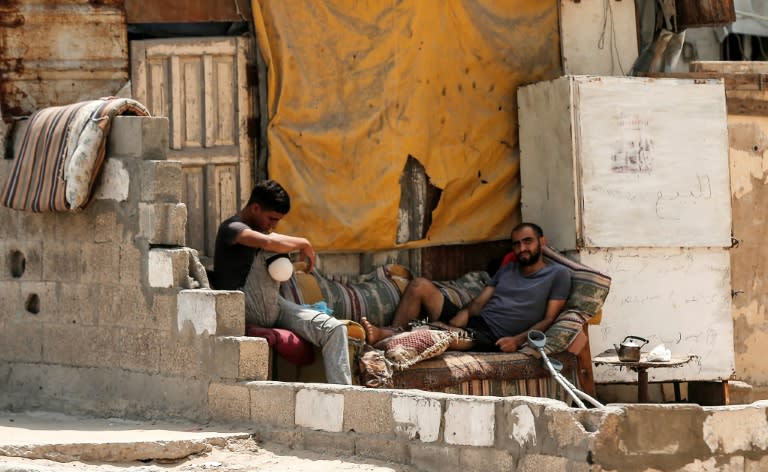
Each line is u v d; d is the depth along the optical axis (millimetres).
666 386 15891
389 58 14875
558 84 14844
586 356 13891
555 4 15844
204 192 14609
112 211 12656
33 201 12930
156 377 12219
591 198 14688
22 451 9828
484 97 15484
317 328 12195
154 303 12234
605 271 14750
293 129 14602
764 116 16594
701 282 15078
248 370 11406
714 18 15922
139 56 14492
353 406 10570
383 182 14789
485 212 15484
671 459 9086
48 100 14273
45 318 13383
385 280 14742
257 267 12617
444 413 9945
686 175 15039
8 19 14141
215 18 14641
